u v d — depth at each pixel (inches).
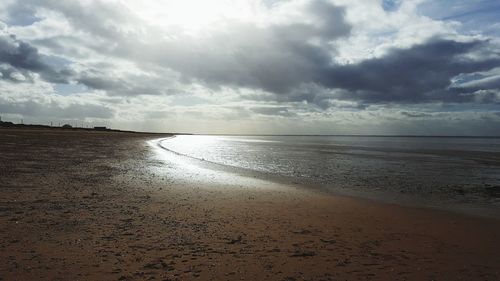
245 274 247.3
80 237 312.3
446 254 305.4
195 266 257.6
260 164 1232.2
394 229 387.9
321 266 268.2
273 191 628.4
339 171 1017.5
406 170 1058.1
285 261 275.7
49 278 225.0
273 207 485.1
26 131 3371.1
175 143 3321.9
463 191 679.7
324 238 343.3
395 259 289.6
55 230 329.7
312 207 495.5
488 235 370.6
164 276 237.0
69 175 703.7
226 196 558.3
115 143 2379.4
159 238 320.2
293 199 554.3
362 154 1871.3
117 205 452.1
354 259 286.4
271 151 2154.3
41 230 327.3
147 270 245.8
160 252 283.4
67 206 431.8
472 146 3435.0
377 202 551.8
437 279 249.9
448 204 550.0
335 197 586.9
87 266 247.6
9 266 240.4
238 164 1220.5
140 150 1775.3
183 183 685.9
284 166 1162.0
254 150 2274.9
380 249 315.3
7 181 585.3
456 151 2284.7
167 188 612.4
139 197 514.3
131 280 227.6
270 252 295.3
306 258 284.4
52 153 1232.8
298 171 1008.9
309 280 241.8
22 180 605.3
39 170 752.3
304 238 340.5
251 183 727.7
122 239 311.9
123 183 642.8
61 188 552.1
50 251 273.7
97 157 1194.6
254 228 369.7
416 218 444.5
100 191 546.0
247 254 288.0
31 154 1135.0
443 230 388.2
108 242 301.9
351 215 451.5
